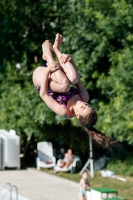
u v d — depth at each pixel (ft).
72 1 129.70
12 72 140.87
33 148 160.25
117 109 118.11
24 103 136.46
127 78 116.67
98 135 47.60
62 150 155.43
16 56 141.28
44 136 144.15
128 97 118.73
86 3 120.26
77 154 150.71
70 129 144.66
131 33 120.16
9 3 139.64
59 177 135.85
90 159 136.46
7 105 141.18
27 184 129.18
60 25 138.10
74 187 126.31
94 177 135.03
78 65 125.59
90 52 127.03
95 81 128.57
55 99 48.19
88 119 47.06
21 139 154.20
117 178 132.36
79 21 127.13
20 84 140.77
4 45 141.18
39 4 138.82
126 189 121.39
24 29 141.28
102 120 122.72
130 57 116.88
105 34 123.85
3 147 148.46
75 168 143.13
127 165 136.15
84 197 107.34
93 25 126.00
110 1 118.52
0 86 142.82
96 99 129.49
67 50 128.57
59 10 135.64
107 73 127.85
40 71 49.52
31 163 157.38
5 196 116.47
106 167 140.87
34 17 140.67
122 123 117.50
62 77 47.34
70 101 48.11
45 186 126.93
